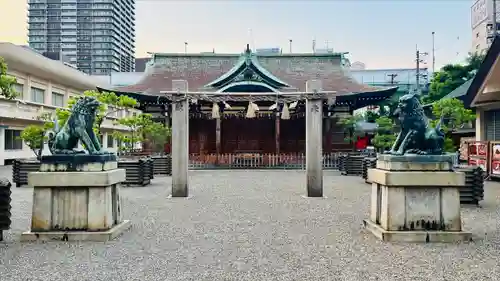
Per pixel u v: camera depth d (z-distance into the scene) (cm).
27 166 1800
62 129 868
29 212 1138
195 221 1009
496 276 596
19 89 3547
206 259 682
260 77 3378
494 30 3675
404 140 845
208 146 3716
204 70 3938
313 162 1466
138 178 1830
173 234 865
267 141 3716
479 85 2236
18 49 3303
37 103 3650
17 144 3534
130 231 894
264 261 670
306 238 825
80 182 809
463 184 799
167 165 2467
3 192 803
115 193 892
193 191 1645
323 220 1018
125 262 666
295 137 3719
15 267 641
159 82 3719
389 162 827
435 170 811
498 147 1964
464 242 784
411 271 618
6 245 770
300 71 3938
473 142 2141
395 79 5584
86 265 651
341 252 721
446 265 646
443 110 1925
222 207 1230
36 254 711
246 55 3397
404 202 811
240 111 3612
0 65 856
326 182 1997
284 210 1170
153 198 1438
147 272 617
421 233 793
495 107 2311
